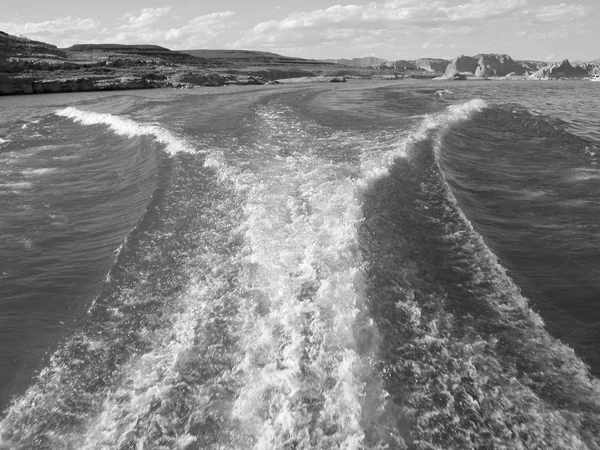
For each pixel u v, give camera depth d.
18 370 5.70
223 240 8.36
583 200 11.25
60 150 18.08
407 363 5.33
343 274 6.88
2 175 14.44
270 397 4.79
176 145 15.54
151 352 5.70
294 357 5.30
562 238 9.10
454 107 26.11
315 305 6.18
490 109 26.69
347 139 16.11
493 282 7.24
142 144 16.91
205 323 6.08
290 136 16.86
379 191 10.48
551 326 6.38
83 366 5.60
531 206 10.88
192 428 4.51
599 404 4.93
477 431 4.50
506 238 9.13
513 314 6.47
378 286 6.73
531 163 14.62
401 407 4.71
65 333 6.36
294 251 7.60
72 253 8.91
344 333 5.66
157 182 12.00
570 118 27.38
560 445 4.39
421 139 16.25
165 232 8.96
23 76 57.31
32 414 4.94
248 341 5.65
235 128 18.97
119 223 10.15
